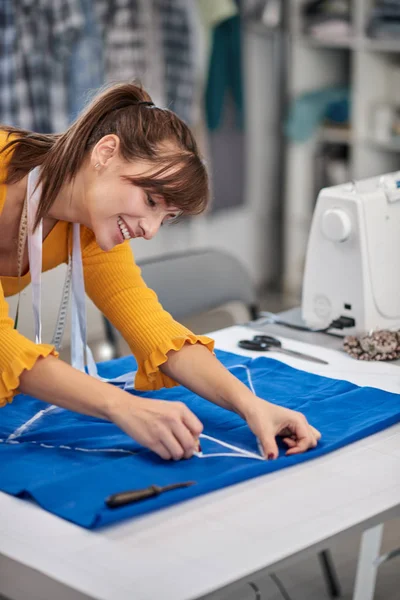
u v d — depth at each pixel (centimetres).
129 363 196
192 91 436
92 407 141
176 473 138
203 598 109
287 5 447
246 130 479
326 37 438
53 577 112
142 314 169
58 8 379
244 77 469
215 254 256
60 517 127
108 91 153
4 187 158
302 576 245
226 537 122
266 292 498
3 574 119
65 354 255
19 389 143
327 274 211
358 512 129
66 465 142
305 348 205
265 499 133
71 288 185
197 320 432
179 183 146
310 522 126
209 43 440
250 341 206
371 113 442
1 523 125
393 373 189
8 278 173
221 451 146
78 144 151
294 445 148
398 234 208
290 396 173
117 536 122
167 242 468
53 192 153
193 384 160
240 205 482
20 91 379
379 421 158
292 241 488
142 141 146
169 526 125
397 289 211
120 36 404
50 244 171
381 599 233
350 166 456
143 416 140
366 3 421
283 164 490
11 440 154
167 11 420
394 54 442
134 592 109
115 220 149
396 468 144
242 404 152
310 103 456
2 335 142
